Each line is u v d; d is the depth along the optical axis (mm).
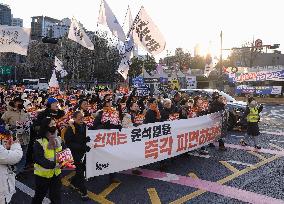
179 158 9453
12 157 4586
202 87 50938
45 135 5047
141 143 7598
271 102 36156
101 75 64188
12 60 73062
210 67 36281
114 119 7371
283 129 15234
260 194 6684
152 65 47719
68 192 6836
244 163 8961
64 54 62219
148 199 6434
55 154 5078
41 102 12836
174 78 27625
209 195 6633
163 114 8656
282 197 6520
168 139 8234
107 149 6992
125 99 11844
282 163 8984
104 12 12477
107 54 64312
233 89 40906
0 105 12477
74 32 15844
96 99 11781
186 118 9664
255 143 10773
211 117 9844
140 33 12164
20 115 8258
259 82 40625
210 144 11023
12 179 4793
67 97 15617
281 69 38594
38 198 5184
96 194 6727
